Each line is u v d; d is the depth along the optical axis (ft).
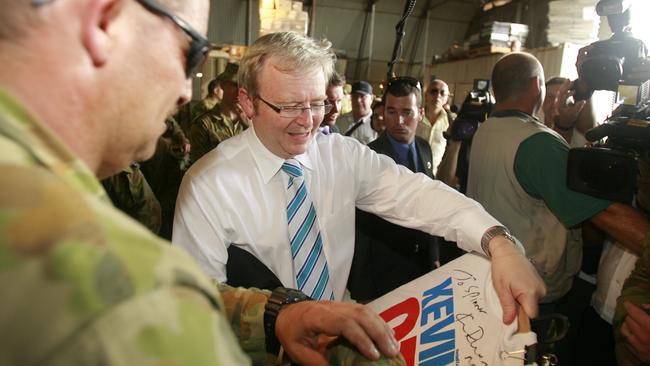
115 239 0.95
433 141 10.93
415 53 34.40
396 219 3.79
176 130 9.62
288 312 2.11
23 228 0.87
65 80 1.13
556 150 4.35
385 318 2.82
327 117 7.28
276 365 2.25
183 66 1.47
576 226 4.44
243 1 29.99
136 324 0.86
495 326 2.43
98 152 1.30
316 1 32.19
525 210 4.68
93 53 1.16
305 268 3.48
